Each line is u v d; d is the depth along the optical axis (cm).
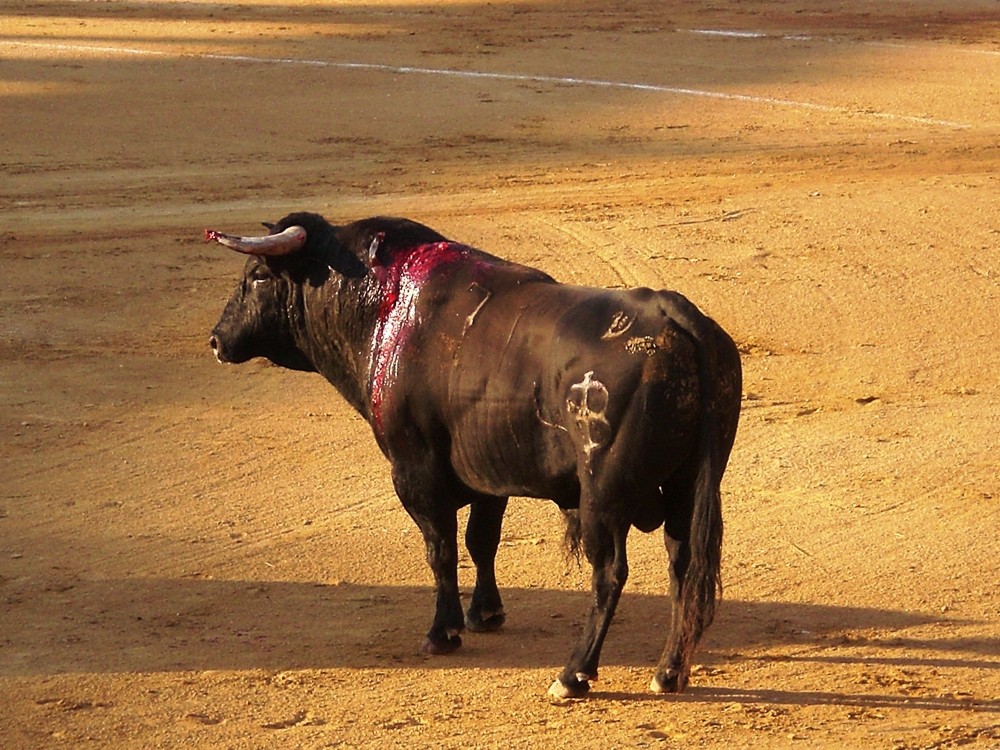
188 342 3709
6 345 3647
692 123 6625
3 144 6025
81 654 2027
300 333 2131
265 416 3166
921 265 4300
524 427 1823
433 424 1936
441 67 7881
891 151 6022
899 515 2570
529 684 1920
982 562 2350
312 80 7444
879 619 2133
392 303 1983
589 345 1756
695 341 1716
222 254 4503
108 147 6022
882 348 3625
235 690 1905
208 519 2588
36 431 3044
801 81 7656
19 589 2269
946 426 3039
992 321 3822
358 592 2275
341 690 1908
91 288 4150
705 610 1711
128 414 3162
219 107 6794
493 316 1880
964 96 7325
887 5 10575
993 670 1939
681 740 1722
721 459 1755
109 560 2398
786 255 4412
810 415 3142
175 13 9869
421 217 4878
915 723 1769
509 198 5181
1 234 4712
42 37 8669
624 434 1720
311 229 2081
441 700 1869
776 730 1750
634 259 4378
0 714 1831
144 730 1786
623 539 1784
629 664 1986
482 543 2089
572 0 10706
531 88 7338
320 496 2700
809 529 2516
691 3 10625
